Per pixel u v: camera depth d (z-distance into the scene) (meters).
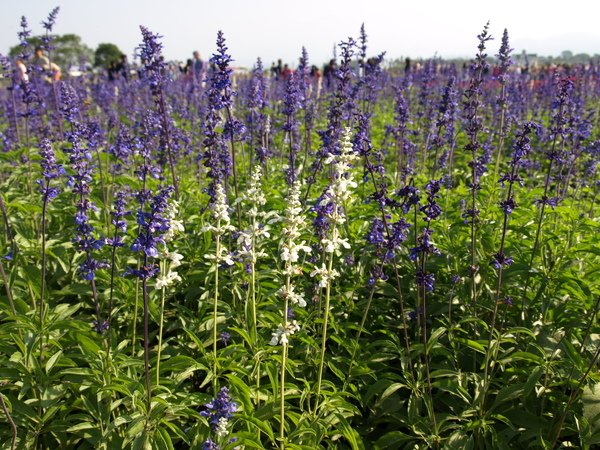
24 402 0.68
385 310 0.97
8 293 0.75
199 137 1.87
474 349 0.81
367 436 0.80
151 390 0.67
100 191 1.29
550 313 0.90
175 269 1.02
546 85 2.79
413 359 0.88
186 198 1.30
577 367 0.72
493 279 0.95
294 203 0.62
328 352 0.88
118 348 0.73
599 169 1.55
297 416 0.69
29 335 0.71
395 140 1.67
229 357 0.76
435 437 0.73
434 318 0.96
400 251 1.01
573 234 1.04
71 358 0.78
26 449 0.66
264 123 1.45
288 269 0.62
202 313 0.89
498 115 2.06
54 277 0.99
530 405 0.78
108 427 0.63
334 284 0.99
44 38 1.57
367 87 1.54
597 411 0.71
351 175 0.67
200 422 0.68
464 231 1.05
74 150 0.74
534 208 1.17
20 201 1.13
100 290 0.93
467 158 2.00
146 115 1.36
